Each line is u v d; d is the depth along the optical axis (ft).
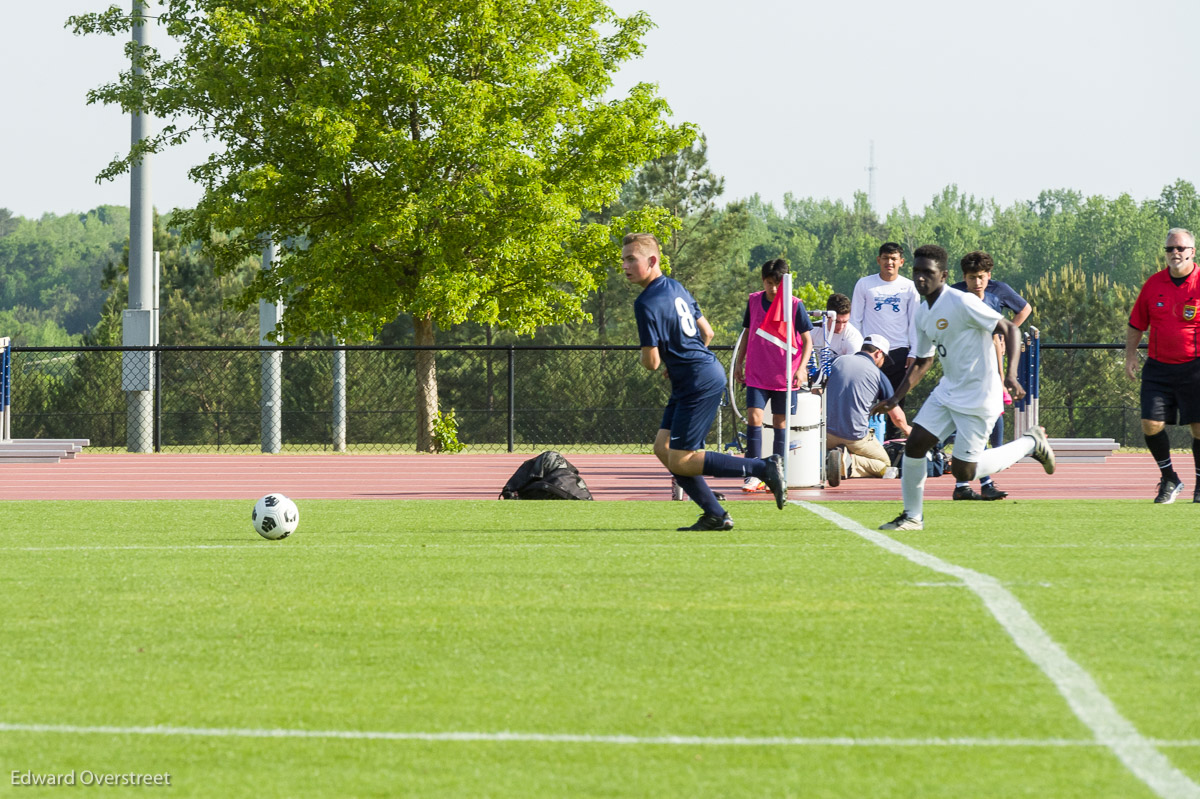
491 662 36.96
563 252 215.10
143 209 207.72
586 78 217.77
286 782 26.89
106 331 364.58
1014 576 50.16
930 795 25.77
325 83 199.00
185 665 36.86
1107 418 341.82
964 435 67.15
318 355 357.20
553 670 35.99
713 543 61.46
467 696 33.32
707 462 65.16
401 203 198.49
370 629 41.47
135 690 34.14
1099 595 45.96
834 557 55.98
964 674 35.04
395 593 47.83
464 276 201.67
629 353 363.97
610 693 33.53
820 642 39.01
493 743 29.32
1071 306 464.65
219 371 365.20
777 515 75.00
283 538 65.16
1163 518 71.97
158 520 76.02
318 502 87.61
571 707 32.22
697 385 63.93
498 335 415.44
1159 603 44.47
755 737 29.60
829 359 98.12
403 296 214.07
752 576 50.88
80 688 34.37
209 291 400.26
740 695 33.17
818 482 93.09
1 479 116.47
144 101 206.28
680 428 64.69
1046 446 75.46
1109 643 38.47
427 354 220.23
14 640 40.16
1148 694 32.96
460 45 209.26
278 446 220.02
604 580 50.29
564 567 53.78
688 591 47.57
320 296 203.41
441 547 60.75
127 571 53.78
